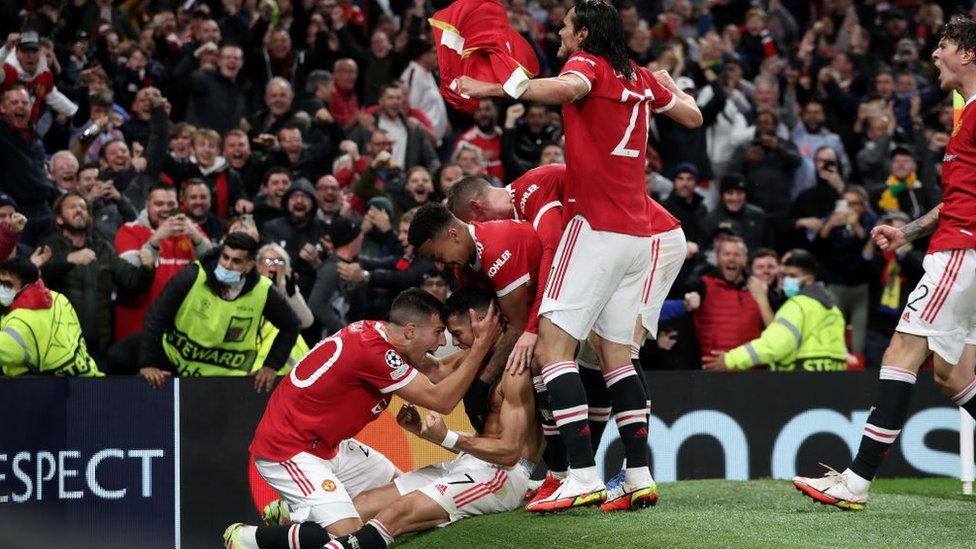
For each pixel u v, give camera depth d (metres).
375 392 19.02
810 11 51.12
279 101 33.69
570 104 17.27
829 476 18.34
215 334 23.77
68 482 22.77
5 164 28.08
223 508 23.28
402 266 27.12
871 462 17.91
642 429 18.22
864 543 15.53
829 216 33.81
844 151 40.34
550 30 43.72
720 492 21.33
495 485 19.38
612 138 17.12
